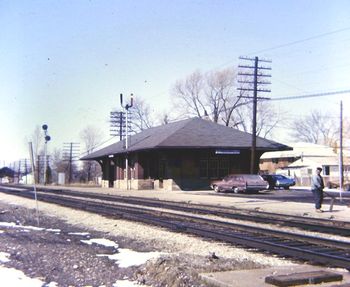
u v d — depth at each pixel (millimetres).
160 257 10047
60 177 88938
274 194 41688
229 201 31891
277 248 11711
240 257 11203
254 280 7949
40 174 93000
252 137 47188
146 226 17453
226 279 8023
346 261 9773
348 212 23078
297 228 16922
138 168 53094
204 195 40250
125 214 21062
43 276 9180
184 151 48562
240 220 20000
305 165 88812
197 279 8344
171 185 47969
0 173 122562
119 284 8570
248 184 41969
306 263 10438
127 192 46938
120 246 12922
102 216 21156
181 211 24672
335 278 7918
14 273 9305
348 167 87500
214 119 85250
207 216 21812
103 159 69750
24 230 16062
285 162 96938
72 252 11633
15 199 34812
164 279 8609
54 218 21078
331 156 91312
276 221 18250
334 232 15562
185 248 12672
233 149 48250
